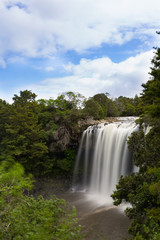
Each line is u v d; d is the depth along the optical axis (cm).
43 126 3266
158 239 695
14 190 585
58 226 482
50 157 3188
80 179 3095
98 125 2970
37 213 514
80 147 3161
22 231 433
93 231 1371
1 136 2914
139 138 1287
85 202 2289
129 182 1131
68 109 3559
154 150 1129
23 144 2562
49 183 2897
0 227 445
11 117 2612
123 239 1243
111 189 2553
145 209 920
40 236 396
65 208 631
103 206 2059
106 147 2725
